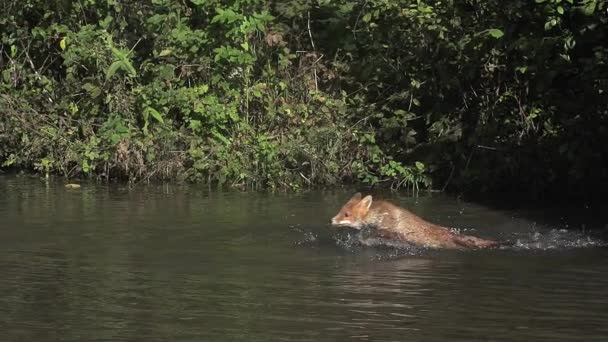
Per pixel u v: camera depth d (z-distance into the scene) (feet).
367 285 29.37
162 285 29.09
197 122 54.70
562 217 43.19
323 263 32.71
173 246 35.22
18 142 57.41
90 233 37.52
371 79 55.88
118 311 26.07
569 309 26.53
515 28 50.08
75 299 27.32
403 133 53.31
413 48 54.03
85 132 56.29
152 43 57.98
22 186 51.49
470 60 51.75
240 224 39.91
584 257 33.94
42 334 23.97
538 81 49.11
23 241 35.83
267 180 52.75
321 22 60.34
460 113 52.90
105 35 55.88
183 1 57.82
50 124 56.95
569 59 47.42
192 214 42.50
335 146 53.98
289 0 60.08
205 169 54.03
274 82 57.00
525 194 50.37
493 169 50.78
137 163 53.98
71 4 58.49
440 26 52.49
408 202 47.67
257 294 28.07
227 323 24.95
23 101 57.88
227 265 32.12
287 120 55.57
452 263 32.94
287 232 38.22
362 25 57.82
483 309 26.53
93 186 52.13
